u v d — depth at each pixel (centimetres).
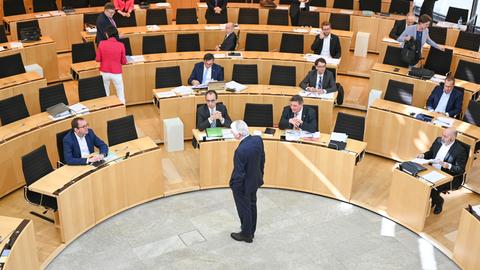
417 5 1595
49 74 1160
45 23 1260
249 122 906
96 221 759
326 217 800
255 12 1316
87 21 1253
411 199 764
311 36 1234
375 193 858
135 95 1109
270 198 841
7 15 1287
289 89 1009
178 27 1245
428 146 902
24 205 795
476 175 895
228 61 1109
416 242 751
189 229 761
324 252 725
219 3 1302
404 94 970
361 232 768
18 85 967
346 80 1240
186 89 990
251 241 735
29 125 843
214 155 838
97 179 743
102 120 919
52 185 703
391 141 943
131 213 790
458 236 701
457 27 1278
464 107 1011
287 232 762
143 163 793
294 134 849
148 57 1107
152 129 1027
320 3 1436
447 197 851
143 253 710
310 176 848
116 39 1012
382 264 707
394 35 1182
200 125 859
